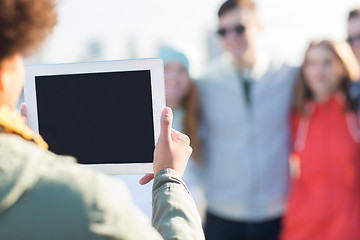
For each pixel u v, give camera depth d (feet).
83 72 3.58
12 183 2.20
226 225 10.12
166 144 3.25
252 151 9.85
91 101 3.58
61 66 3.59
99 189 2.29
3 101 2.48
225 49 10.17
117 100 3.57
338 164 9.34
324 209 9.35
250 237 10.02
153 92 3.54
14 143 2.33
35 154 2.34
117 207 2.29
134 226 2.31
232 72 9.90
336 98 9.50
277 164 9.91
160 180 3.08
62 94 3.59
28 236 2.20
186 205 2.94
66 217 2.21
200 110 10.14
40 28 2.45
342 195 9.29
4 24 2.33
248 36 9.79
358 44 10.54
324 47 9.47
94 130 3.59
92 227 2.21
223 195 10.07
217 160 10.08
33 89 3.60
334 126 9.44
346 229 9.18
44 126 3.60
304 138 9.71
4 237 2.20
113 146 3.58
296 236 9.65
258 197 9.90
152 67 3.53
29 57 2.51
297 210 9.64
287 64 9.93
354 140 9.30
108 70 3.57
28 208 2.23
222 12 9.96
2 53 2.37
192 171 9.96
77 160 3.60
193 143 9.93
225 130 9.97
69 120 3.60
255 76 9.79
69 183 2.28
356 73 9.70
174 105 10.05
